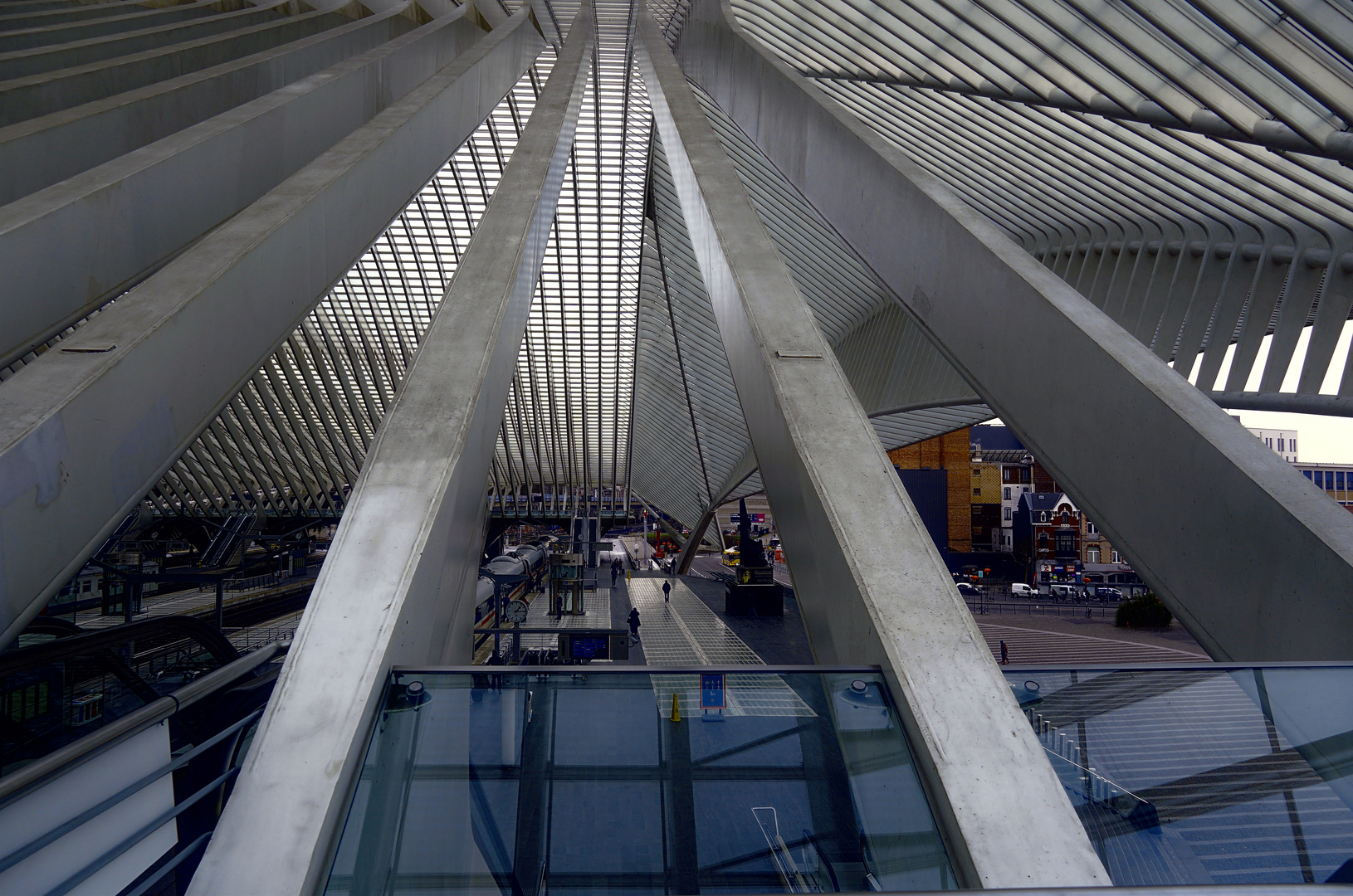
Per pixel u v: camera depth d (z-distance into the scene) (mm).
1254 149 6699
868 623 2652
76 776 3029
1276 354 8562
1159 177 8703
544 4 16203
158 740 3658
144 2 11273
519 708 2346
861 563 2859
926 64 8922
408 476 3248
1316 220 7684
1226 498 3539
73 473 3199
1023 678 2469
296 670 2330
